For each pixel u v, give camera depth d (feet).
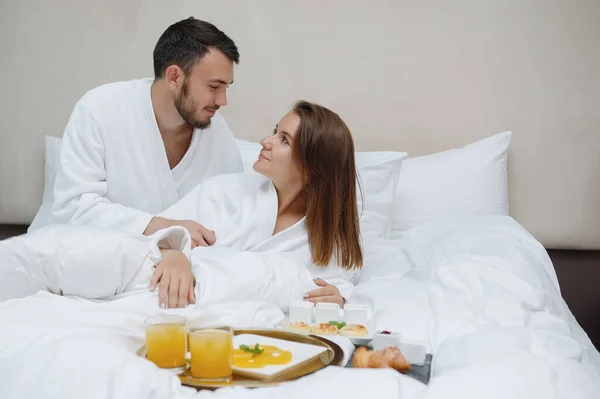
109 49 8.84
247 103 8.77
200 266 5.06
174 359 3.66
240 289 4.97
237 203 6.26
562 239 8.37
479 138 8.39
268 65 8.69
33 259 4.80
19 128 9.05
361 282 6.20
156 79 6.98
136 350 3.94
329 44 8.56
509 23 8.26
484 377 3.27
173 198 7.19
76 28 8.87
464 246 6.06
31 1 8.91
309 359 3.77
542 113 8.28
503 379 3.27
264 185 6.34
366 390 3.10
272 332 4.28
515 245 5.97
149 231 6.12
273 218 6.19
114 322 4.08
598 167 8.24
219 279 4.94
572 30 8.17
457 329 4.63
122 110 6.97
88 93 7.04
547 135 8.29
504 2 8.25
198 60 6.57
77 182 6.70
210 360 3.48
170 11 8.74
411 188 7.87
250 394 3.17
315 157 5.97
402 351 4.07
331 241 6.07
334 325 4.66
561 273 7.86
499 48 8.29
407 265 6.17
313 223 6.10
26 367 3.30
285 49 8.64
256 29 8.66
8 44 9.00
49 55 8.93
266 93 8.72
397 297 5.09
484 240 6.10
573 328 5.88
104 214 6.39
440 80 8.42
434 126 8.47
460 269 5.36
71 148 6.84
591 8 8.13
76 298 4.86
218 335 3.50
